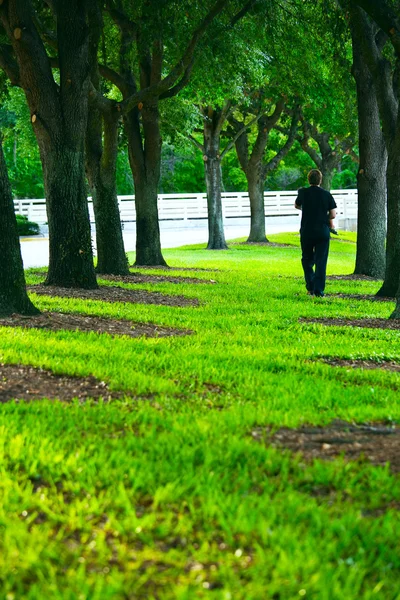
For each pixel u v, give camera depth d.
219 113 34.22
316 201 14.98
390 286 15.76
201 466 4.18
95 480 3.96
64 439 4.58
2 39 17.91
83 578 2.91
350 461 4.38
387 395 6.46
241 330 10.11
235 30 18.89
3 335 8.45
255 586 2.87
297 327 10.71
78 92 14.70
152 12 16.47
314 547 3.18
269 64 23.16
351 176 69.81
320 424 5.21
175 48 19.00
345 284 18.81
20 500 3.71
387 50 18.69
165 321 10.73
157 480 3.96
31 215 50.19
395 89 16.75
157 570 3.03
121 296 14.05
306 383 6.78
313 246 15.18
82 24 14.51
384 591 2.89
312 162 53.31
